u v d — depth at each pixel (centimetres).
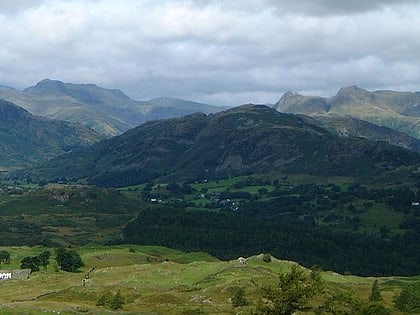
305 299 5491
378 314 5769
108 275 15300
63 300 10788
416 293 10388
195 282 12862
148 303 10319
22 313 8112
